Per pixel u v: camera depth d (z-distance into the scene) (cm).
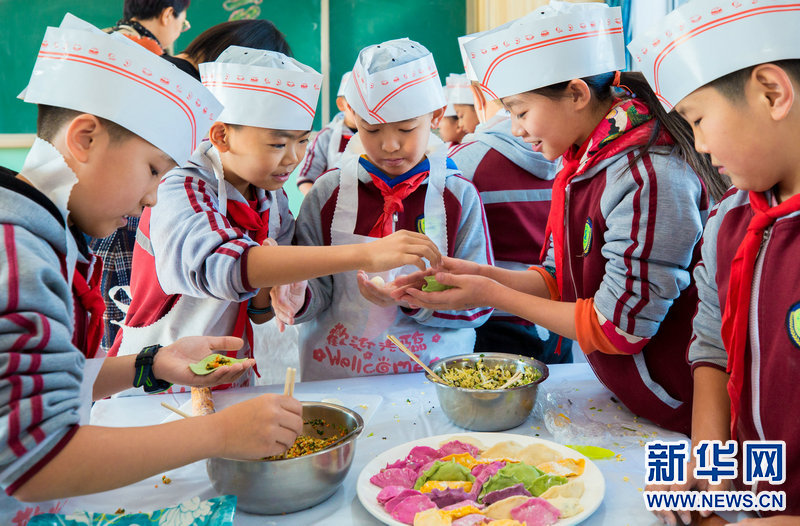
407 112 161
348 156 187
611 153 131
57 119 93
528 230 212
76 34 93
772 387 95
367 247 131
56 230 87
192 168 151
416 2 525
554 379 162
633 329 126
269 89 144
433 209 177
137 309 164
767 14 85
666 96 99
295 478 102
